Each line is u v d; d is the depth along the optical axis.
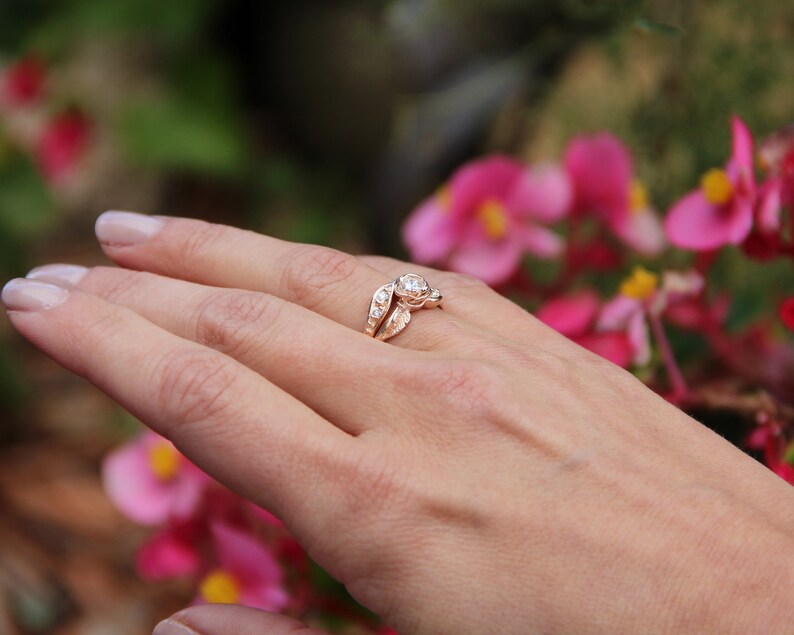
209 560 0.33
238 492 0.24
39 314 0.25
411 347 0.26
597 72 0.43
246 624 0.24
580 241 0.36
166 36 0.63
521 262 0.35
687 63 0.38
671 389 0.31
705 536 0.22
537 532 0.22
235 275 0.28
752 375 0.31
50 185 0.58
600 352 0.30
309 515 0.23
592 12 0.38
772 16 0.37
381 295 0.26
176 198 0.68
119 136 0.62
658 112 0.38
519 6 0.43
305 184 0.63
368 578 0.23
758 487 0.23
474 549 0.23
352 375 0.24
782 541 0.22
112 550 0.44
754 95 0.37
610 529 0.22
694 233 0.30
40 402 0.53
